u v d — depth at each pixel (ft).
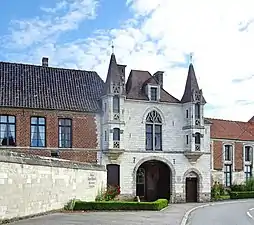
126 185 124.57
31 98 117.39
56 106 118.42
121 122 123.03
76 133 120.26
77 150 119.65
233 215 80.89
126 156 125.59
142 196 138.41
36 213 65.51
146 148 129.29
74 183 83.51
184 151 133.80
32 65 127.34
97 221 60.44
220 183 165.78
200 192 135.44
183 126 135.33
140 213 78.74
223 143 174.29
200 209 98.27
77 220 60.80
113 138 121.80
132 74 135.54
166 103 133.59
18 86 119.24
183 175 133.39
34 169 65.05
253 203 126.21
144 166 139.85
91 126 122.62
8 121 112.98
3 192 54.39
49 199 71.20
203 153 135.13
